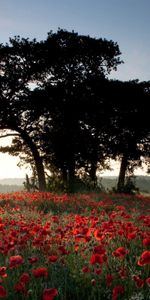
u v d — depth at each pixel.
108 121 40.50
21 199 20.36
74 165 40.47
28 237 8.53
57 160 40.53
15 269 7.12
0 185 61.66
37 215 14.74
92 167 41.66
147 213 16.00
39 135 40.44
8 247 7.47
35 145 41.47
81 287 6.43
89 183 32.97
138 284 5.61
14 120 40.81
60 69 41.16
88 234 7.82
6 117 40.53
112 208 18.31
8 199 20.84
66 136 39.62
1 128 41.53
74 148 39.72
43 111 40.19
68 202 19.47
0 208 15.75
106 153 41.91
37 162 41.72
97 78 40.72
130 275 6.46
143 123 42.03
